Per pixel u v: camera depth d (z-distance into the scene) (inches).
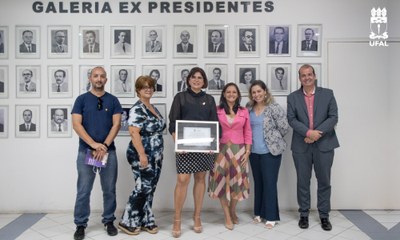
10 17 140.9
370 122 143.4
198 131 114.7
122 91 142.3
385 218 136.0
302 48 142.6
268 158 125.3
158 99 142.7
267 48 142.9
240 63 142.9
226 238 116.1
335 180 145.0
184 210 145.1
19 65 141.4
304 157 126.0
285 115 127.6
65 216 139.6
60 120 142.3
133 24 142.3
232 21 142.6
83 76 141.9
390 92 142.8
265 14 142.6
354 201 144.5
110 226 120.0
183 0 142.3
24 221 133.6
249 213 143.5
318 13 142.3
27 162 142.6
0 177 142.1
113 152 119.3
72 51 141.8
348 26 141.9
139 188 116.3
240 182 122.1
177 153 116.3
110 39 142.0
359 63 142.6
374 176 144.4
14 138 142.2
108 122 118.0
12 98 141.9
